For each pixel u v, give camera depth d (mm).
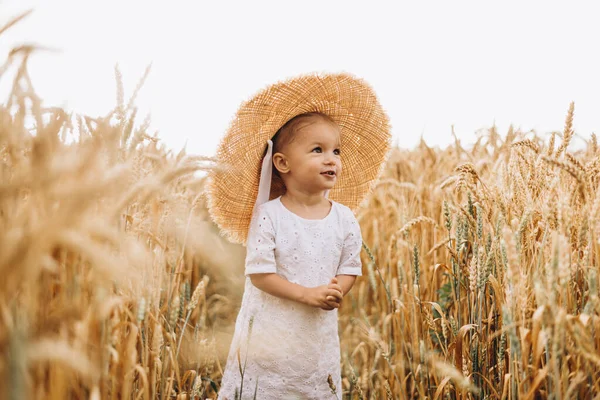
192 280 3568
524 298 1834
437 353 2711
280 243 2543
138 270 1852
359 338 3881
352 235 2738
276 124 2707
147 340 1882
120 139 1745
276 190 2879
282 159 2697
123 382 1639
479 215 2346
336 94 2812
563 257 1649
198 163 1787
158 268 2135
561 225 1852
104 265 1130
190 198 3432
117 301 1467
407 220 3238
